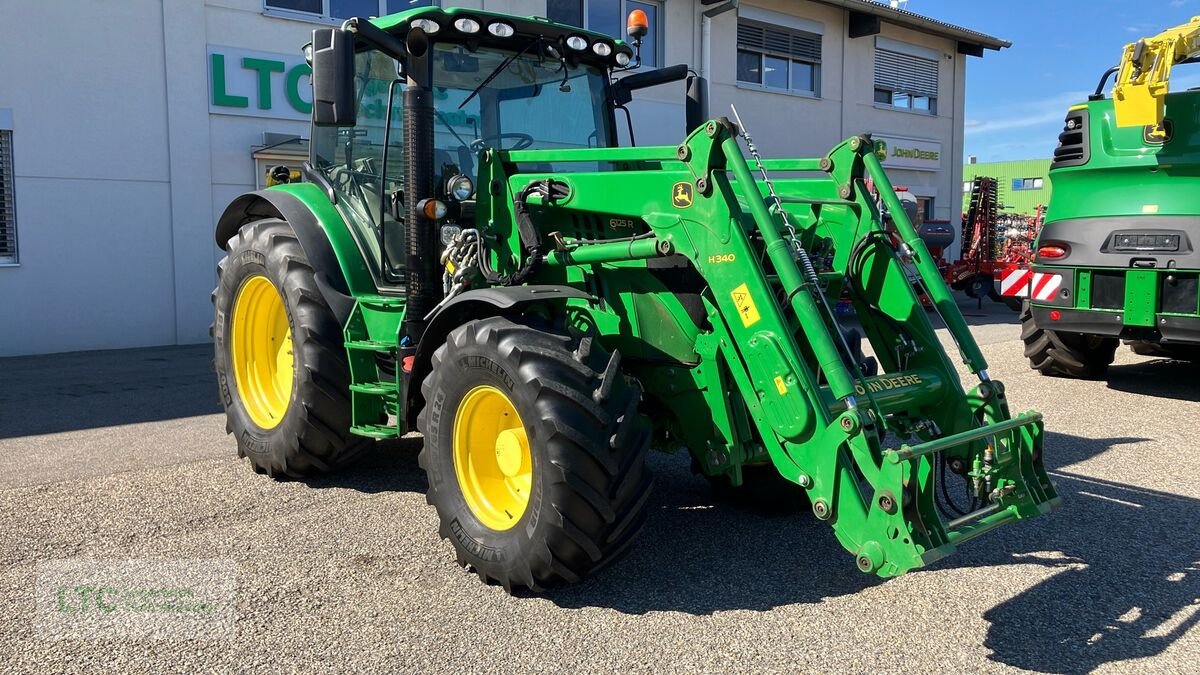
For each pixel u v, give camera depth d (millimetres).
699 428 3719
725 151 3354
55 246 10352
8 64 9922
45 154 10203
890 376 3576
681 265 3721
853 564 3773
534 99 4871
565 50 4895
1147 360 9430
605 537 3283
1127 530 4191
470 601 3387
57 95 10219
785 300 3527
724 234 3346
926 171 19891
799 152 17391
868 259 3908
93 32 10383
